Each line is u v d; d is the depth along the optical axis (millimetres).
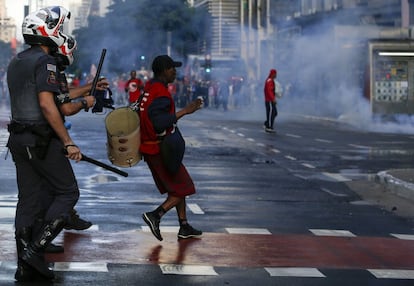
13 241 8195
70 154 6578
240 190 12391
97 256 7668
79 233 8711
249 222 9758
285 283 6895
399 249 8477
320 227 9617
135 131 7871
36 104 6605
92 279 6836
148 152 8258
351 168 15672
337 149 19734
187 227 8602
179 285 6727
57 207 6703
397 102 31844
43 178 6793
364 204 11539
